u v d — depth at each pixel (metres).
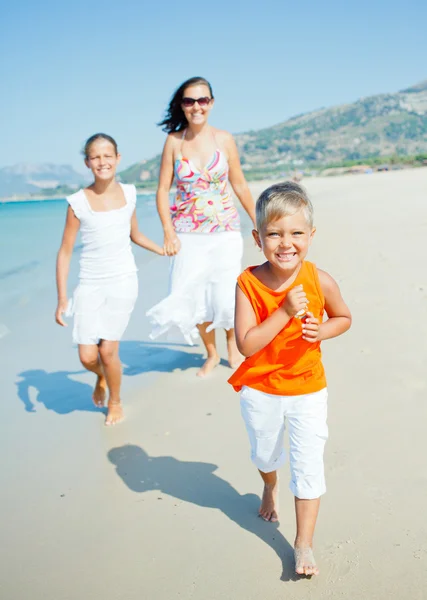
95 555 2.62
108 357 3.92
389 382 4.10
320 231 12.41
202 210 4.58
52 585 2.45
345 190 35.03
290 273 2.40
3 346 5.88
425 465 3.06
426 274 6.98
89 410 4.27
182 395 4.36
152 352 5.45
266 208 2.27
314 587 2.31
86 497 3.10
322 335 2.41
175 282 4.65
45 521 2.91
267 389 2.46
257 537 2.68
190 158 4.58
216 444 3.57
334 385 4.12
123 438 3.74
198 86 4.41
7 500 3.11
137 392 4.48
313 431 2.43
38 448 3.69
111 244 3.91
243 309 2.44
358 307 5.92
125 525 2.83
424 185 32.53
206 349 4.98
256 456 2.60
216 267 4.60
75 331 3.99
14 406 4.40
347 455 3.21
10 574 2.53
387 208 17.17
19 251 12.97
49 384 4.83
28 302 7.77
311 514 2.43
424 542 2.49
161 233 15.55
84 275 3.97
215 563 2.51
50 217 27.25
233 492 3.06
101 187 3.93
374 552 2.46
